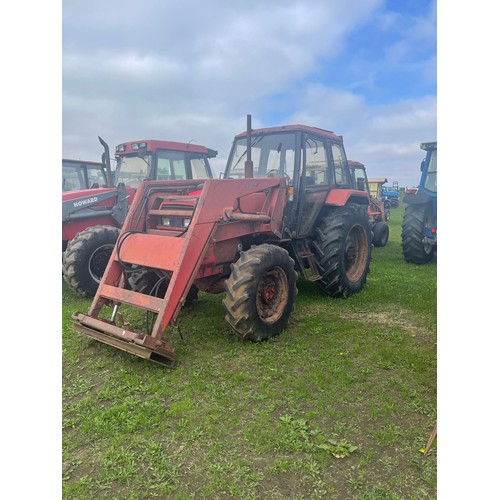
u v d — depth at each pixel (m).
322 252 5.21
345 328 4.22
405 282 6.32
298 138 4.95
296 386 3.03
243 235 4.24
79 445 2.40
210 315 4.65
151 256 3.69
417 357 3.50
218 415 2.66
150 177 6.46
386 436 2.43
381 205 12.26
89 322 3.57
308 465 2.20
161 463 2.23
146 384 3.07
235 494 2.02
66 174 7.23
